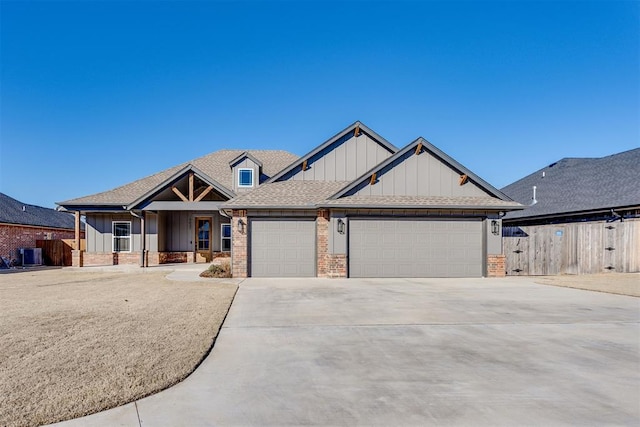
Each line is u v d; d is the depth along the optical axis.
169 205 18.94
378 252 15.88
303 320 8.23
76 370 5.19
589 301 10.44
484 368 5.46
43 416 3.95
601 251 16.98
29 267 21.66
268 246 16.02
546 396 4.57
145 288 12.71
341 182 18.27
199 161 24.69
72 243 23.52
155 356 5.76
